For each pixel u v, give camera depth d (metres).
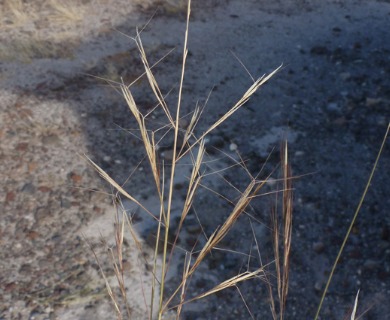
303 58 4.15
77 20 4.29
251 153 3.35
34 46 3.98
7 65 3.81
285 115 3.63
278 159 3.32
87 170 3.18
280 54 4.18
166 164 3.26
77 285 2.65
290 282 2.74
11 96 3.58
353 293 2.72
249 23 4.51
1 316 2.50
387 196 3.16
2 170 3.13
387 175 3.28
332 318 2.63
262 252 2.85
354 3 4.86
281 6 4.76
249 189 1.38
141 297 2.62
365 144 3.47
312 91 3.85
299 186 3.17
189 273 1.42
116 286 2.66
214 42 4.25
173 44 4.20
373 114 3.69
